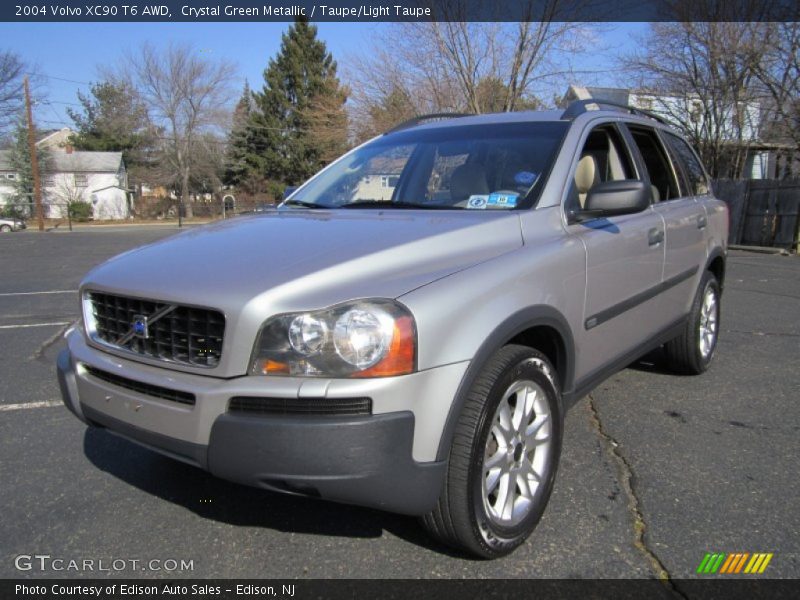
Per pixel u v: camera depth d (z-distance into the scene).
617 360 3.49
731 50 20.31
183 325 2.32
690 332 4.55
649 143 4.36
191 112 57.47
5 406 4.29
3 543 2.64
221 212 59.00
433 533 2.40
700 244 4.56
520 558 2.50
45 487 3.13
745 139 22.58
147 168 63.22
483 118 3.90
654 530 2.69
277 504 2.94
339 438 2.04
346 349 2.08
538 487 2.65
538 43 21.16
